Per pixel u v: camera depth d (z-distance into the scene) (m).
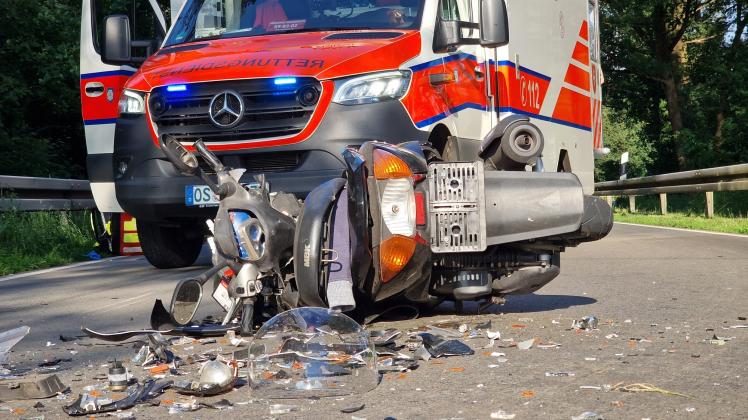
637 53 46.56
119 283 11.10
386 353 5.68
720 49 47.62
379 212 6.66
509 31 11.50
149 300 9.39
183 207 10.28
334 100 9.55
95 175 13.14
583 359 5.62
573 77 14.21
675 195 38.06
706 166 42.03
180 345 6.40
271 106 9.70
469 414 4.38
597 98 16.08
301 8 10.95
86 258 15.66
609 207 7.25
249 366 4.97
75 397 4.98
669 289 9.11
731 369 5.29
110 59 12.16
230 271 6.86
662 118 53.47
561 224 7.00
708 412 4.35
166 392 4.98
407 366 5.40
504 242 6.95
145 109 10.33
